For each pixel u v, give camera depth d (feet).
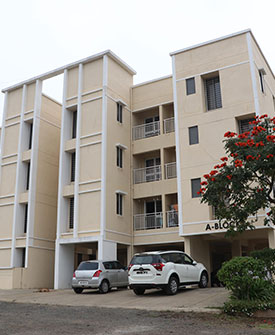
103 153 73.26
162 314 36.83
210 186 42.68
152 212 81.15
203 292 50.65
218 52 69.77
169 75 83.41
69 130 80.69
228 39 69.41
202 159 66.59
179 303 42.93
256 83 65.46
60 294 58.90
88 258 93.56
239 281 36.65
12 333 28.58
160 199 80.64
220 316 34.83
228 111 66.28
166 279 48.98
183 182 67.41
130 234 77.41
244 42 67.82
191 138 68.80
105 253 68.90
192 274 54.03
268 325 31.04
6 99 90.99
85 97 78.74
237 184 41.39
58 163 89.20
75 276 58.44
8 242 80.12
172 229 74.38
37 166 83.10
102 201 70.79
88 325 31.76
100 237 69.05
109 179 73.56
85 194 73.31
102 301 48.24
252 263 37.24
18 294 60.95
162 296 49.11
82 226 71.97
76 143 76.69
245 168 40.65
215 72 69.31
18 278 74.95
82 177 74.49
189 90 71.10
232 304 35.55
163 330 29.19
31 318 35.83
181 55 73.36
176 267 51.26
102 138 74.08
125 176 79.10
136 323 32.45
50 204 84.69
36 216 80.53
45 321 34.01
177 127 70.38
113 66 81.00
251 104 64.59
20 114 87.40
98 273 57.16
